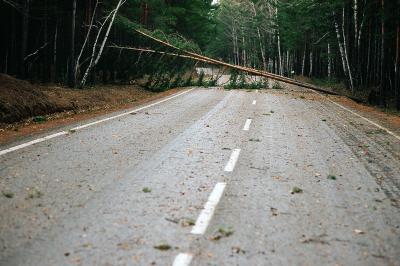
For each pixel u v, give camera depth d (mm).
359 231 5277
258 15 67250
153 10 37562
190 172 7738
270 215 5730
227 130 12328
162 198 6289
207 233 5094
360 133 12656
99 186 6766
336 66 50688
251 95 24594
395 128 14031
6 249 4551
